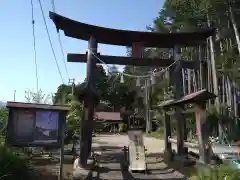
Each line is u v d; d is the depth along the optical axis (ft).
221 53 70.59
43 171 28.63
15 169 20.66
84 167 30.81
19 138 22.20
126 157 35.50
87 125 32.09
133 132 35.01
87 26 33.91
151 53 90.58
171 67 37.60
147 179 27.94
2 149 21.61
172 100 36.83
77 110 49.42
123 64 36.01
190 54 79.87
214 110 65.77
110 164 36.73
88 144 31.96
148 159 41.50
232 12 62.23
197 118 30.45
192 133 65.41
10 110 22.49
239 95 66.80
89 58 34.04
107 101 177.37
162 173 30.89
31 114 22.68
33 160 34.40
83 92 32.48
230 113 65.26
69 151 47.34
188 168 29.81
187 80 91.25
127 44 37.37
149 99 128.98
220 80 75.10
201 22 75.10
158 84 68.74
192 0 68.49
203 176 20.75
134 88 156.97
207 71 73.87
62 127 23.02
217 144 58.75
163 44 38.09
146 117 134.92
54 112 23.08
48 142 22.59
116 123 165.17
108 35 35.27
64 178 27.17
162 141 80.28
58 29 33.88
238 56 64.54
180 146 35.35
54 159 38.09
